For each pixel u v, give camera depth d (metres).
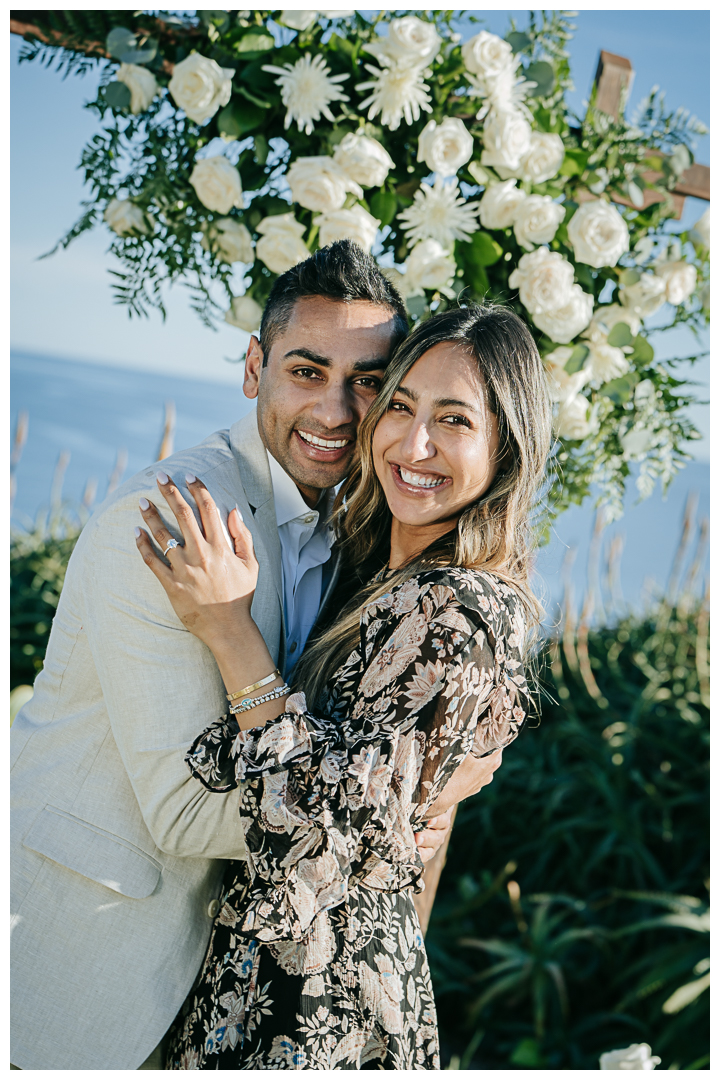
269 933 1.08
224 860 1.41
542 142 1.88
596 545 4.24
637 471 2.07
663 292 1.97
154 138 1.84
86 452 23.83
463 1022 3.18
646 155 2.02
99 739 1.34
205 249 1.85
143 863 1.30
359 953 1.21
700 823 3.48
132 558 1.26
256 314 1.90
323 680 1.34
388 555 1.62
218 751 1.16
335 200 1.73
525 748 3.97
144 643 1.24
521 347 1.32
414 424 1.29
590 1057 2.83
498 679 1.22
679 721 3.88
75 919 1.28
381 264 1.93
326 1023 1.17
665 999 2.87
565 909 3.42
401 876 1.14
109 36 1.76
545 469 1.36
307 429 1.47
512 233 1.95
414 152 1.87
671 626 4.55
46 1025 1.26
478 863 3.76
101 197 1.84
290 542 1.55
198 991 1.29
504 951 3.08
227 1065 1.18
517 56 1.89
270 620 1.41
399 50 1.72
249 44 1.79
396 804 1.07
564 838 3.52
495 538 1.32
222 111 1.79
